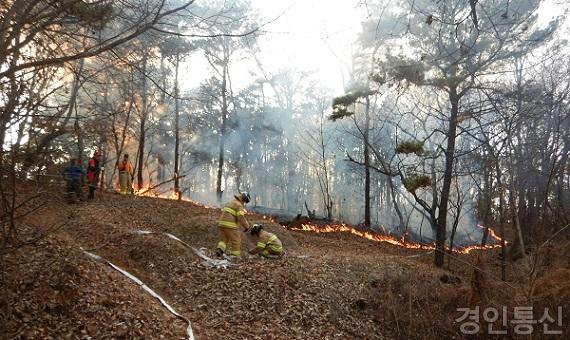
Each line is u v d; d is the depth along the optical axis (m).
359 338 7.93
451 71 13.60
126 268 8.88
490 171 11.27
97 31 5.64
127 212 14.60
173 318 6.68
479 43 11.38
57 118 4.53
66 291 5.96
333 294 9.15
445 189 14.90
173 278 8.82
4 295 5.19
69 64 6.07
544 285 7.70
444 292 9.08
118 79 11.57
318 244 16.95
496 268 13.81
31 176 4.32
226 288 8.61
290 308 8.38
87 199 15.11
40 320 5.39
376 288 9.59
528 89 12.30
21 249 6.31
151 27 5.04
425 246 20.62
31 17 4.68
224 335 6.88
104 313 5.91
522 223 14.48
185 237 12.31
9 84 4.21
